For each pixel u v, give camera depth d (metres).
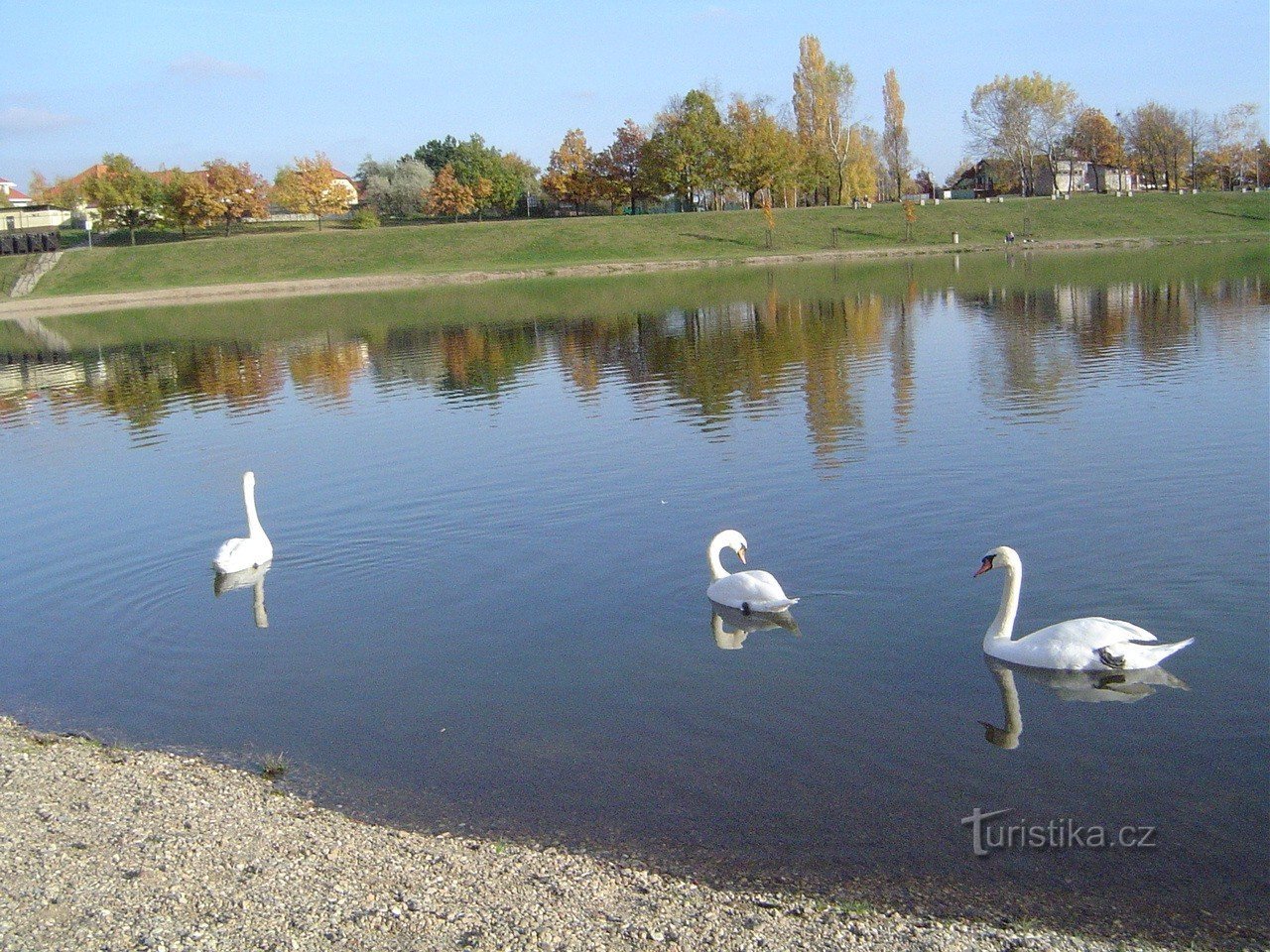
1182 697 12.25
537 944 8.31
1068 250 95.62
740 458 23.89
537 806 10.73
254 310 77.12
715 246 108.94
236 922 8.65
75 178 168.38
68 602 17.77
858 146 138.62
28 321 79.31
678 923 8.60
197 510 22.91
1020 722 11.91
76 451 29.94
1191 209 112.56
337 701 13.48
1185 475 20.44
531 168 170.62
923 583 16.03
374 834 10.27
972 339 41.12
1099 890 9.02
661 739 12.00
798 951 8.19
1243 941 8.30
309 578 18.19
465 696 13.38
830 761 11.32
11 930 8.58
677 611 15.74
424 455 26.45
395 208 160.25
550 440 27.14
